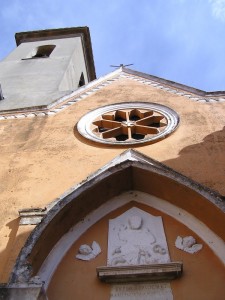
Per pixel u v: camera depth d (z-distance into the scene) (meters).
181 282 5.95
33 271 5.89
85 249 6.56
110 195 7.49
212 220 6.62
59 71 16.44
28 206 7.35
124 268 5.99
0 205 7.46
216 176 7.57
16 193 7.73
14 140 9.69
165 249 6.48
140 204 7.52
